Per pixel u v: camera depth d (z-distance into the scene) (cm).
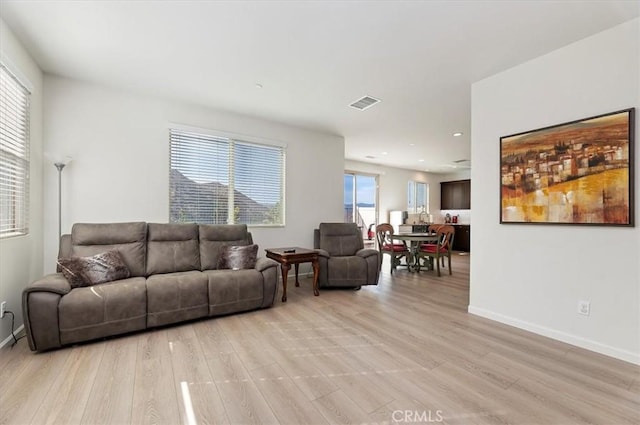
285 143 483
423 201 983
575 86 245
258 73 309
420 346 243
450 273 549
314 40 249
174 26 232
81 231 301
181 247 344
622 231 220
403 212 866
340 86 338
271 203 476
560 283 253
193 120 400
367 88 343
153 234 337
